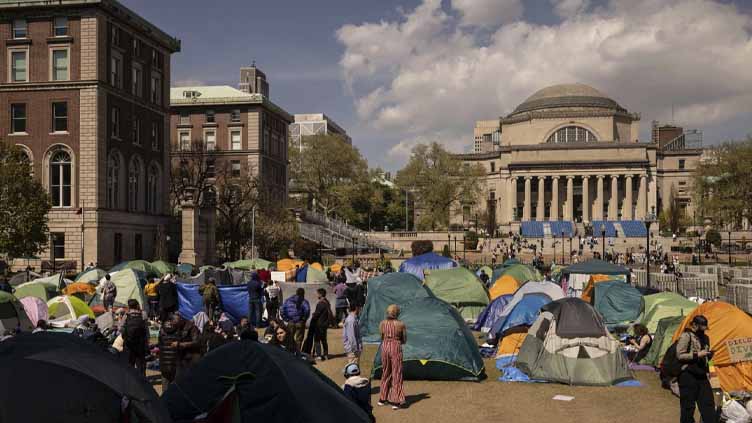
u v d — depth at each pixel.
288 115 112.31
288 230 80.62
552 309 20.69
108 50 60.00
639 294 29.66
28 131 58.56
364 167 125.56
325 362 22.97
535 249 101.38
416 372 20.09
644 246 112.19
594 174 147.50
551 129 161.12
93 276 39.12
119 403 9.44
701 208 96.44
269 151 103.38
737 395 14.70
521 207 156.38
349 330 20.19
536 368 20.03
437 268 42.28
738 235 116.12
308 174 122.69
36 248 49.53
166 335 15.45
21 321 23.58
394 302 28.52
